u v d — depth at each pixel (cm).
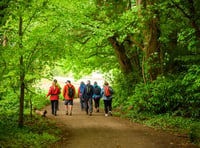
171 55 1455
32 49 787
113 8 1569
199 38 998
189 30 1009
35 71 838
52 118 1167
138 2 1328
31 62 798
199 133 761
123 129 908
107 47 1970
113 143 691
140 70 1645
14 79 769
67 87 1330
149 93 1227
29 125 879
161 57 1309
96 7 1468
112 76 1900
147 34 1300
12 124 823
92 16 1326
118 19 1391
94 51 1962
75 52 852
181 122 977
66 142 705
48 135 734
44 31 815
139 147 645
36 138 689
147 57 1316
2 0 576
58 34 826
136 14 1292
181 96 1128
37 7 730
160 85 1173
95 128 926
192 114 1097
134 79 1639
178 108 1218
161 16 1331
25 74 791
